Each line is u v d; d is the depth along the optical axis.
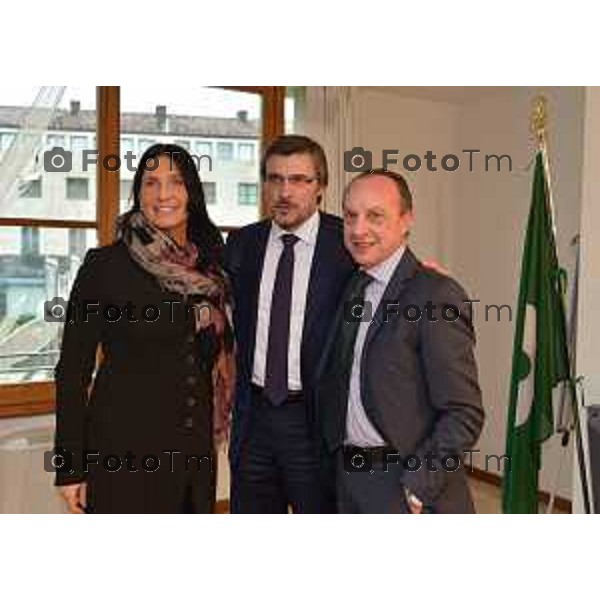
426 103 4.14
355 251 1.60
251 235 1.99
